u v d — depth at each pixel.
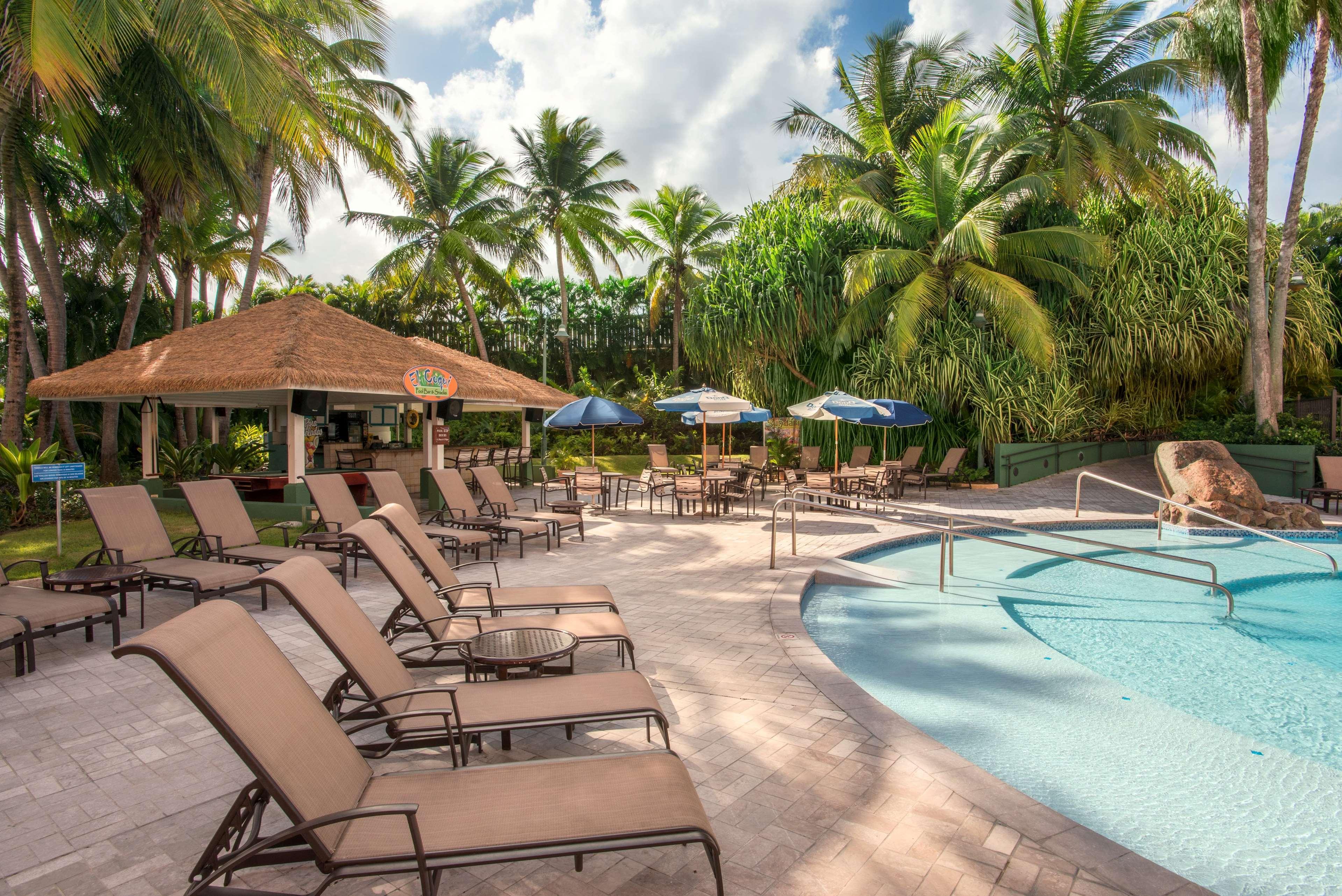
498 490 10.65
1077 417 17.27
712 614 6.09
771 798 2.95
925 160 17.61
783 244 18.47
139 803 2.99
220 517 7.12
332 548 7.59
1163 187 17.27
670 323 34.19
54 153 15.54
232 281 23.34
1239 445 15.39
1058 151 17.89
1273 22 15.23
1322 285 20.77
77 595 5.17
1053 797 3.26
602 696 3.16
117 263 19.64
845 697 4.11
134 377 11.01
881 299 17.98
